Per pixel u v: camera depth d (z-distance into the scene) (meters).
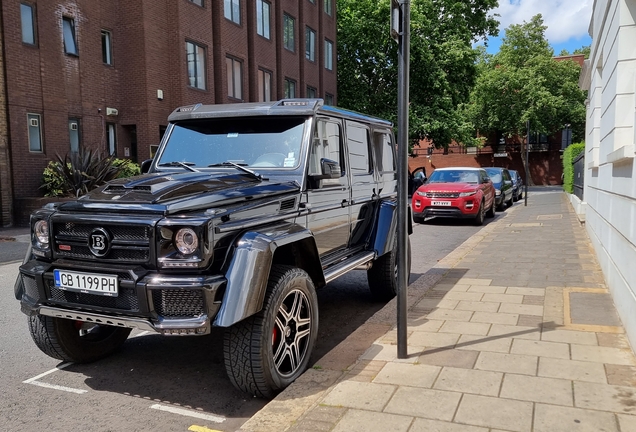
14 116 15.15
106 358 4.65
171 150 4.91
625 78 5.89
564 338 4.32
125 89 18.61
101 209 3.52
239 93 23.47
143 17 18.17
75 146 17.12
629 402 3.13
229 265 3.36
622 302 4.76
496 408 3.09
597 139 9.62
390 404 3.18
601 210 7.53
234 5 22.81
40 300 3.71
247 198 3.74
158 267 3.29
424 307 5.43
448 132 30.02
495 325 4.73
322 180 4.64
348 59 33.19
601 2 7.96
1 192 14.91
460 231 14.08
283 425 3.08
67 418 3.50
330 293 7.13
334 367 3.90
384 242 5.86
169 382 4.11
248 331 3.44
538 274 7.01
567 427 2.86
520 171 48.09
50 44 16.11
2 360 4.61
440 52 29.58
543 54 45.28
